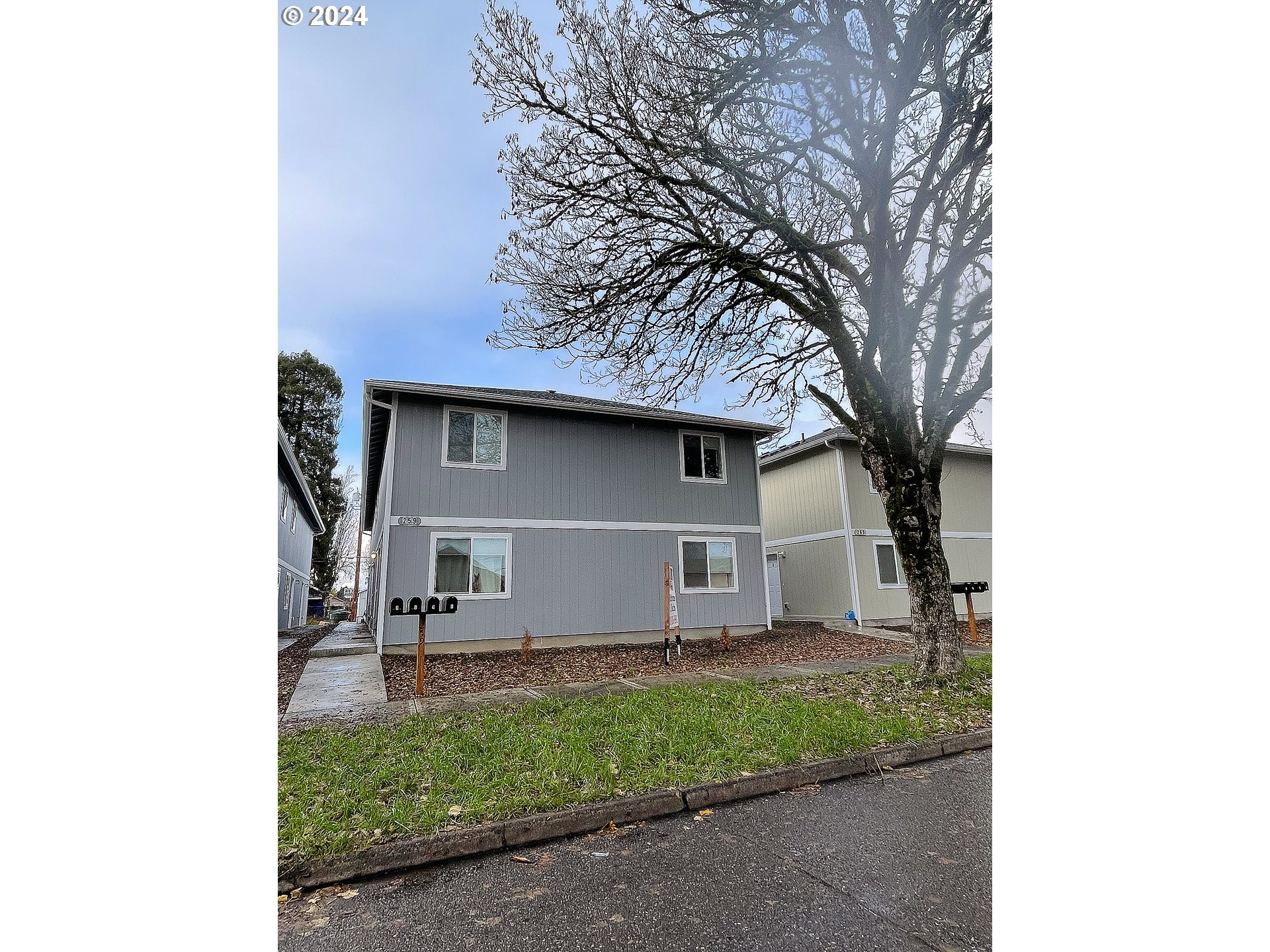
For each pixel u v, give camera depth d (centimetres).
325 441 2670
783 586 1755
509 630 1154
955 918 263
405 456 1134
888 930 254
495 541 1174
